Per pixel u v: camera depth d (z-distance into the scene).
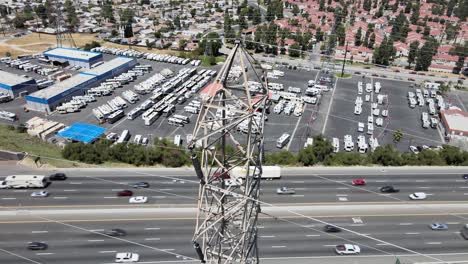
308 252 50.91
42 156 71.88
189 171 69.44
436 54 137.88
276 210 58.94
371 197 63.12
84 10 193.25
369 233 54.88
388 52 133.25
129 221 55.66
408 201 62.50
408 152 80.44
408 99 108.06
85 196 61.00
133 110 91.81
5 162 70.00
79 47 140.12
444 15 197.12
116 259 48.34
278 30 153.25
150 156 70.88
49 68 118.44
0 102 96.94
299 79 118.69
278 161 72.75
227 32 151.50
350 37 156.25
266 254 50.16
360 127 89.00
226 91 29.95
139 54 131.75
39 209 57.62
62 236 52.28
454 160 74.38
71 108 92.44
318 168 71.31
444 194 64.75
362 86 115.69
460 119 90.44
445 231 55.81
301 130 88.00
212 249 33.66
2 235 52.12
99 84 107.88
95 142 77.81
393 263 49.69
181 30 164.38
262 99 29.80
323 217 57.84
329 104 102.50
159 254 49.66
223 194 29.81
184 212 58.00
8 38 147.88
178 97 99.56
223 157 32.66
